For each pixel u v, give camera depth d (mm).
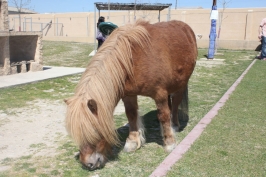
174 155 3529
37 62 10281
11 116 5582
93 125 2795
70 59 14852
